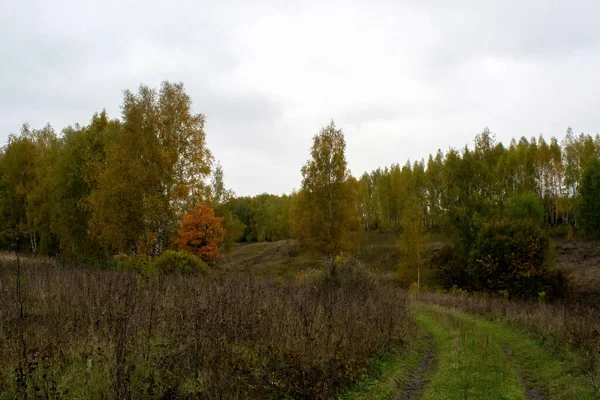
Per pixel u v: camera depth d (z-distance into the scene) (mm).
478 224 38719
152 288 10156
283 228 85250
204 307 8461
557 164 57031
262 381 6883
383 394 8086
